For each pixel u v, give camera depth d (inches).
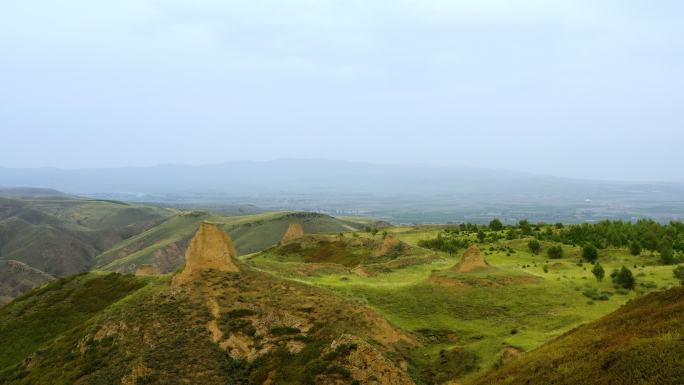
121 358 1503.4
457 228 5017.2
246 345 1519.4
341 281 2346.2
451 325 1683.1
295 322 1581.0
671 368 757.3
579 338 1103.6
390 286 2119.8
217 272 1914.4
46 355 1743.4
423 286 2076.8
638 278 2273.6
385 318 1635.1
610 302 1850.4
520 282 2091.5
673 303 1068.5
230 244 2090.3
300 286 1804.9
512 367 1099.9
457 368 1318.9
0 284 6968.5
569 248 3299.7
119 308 1788.9
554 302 1856.5
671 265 2628.0
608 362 861.8
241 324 1605.6
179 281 1872.5
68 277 2780.5
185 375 1402.6
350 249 3617.1
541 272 2532.0
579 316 1656.0
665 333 880.3
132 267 7475.4
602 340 1005.2
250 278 1884.8
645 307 1130.0
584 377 853.8
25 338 2193.7
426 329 1657.2
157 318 1664.6
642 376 772.0
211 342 1542.8
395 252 3304.6
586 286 2091.5
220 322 1617.9
